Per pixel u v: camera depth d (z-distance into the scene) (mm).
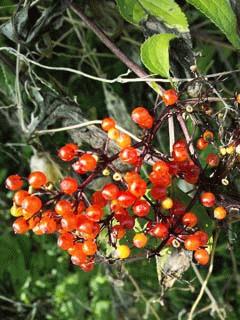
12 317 521
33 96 317
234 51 392
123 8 264
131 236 255
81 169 219
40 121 312
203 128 243
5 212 488
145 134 223
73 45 408
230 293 479
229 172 235
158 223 222
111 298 489
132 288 475
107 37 292
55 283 519
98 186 286
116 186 214
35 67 333
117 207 219
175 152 220
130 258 248
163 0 263
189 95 249
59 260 516
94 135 291
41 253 510
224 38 388
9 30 308
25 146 413
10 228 492
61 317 514
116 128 240
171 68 264
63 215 212
